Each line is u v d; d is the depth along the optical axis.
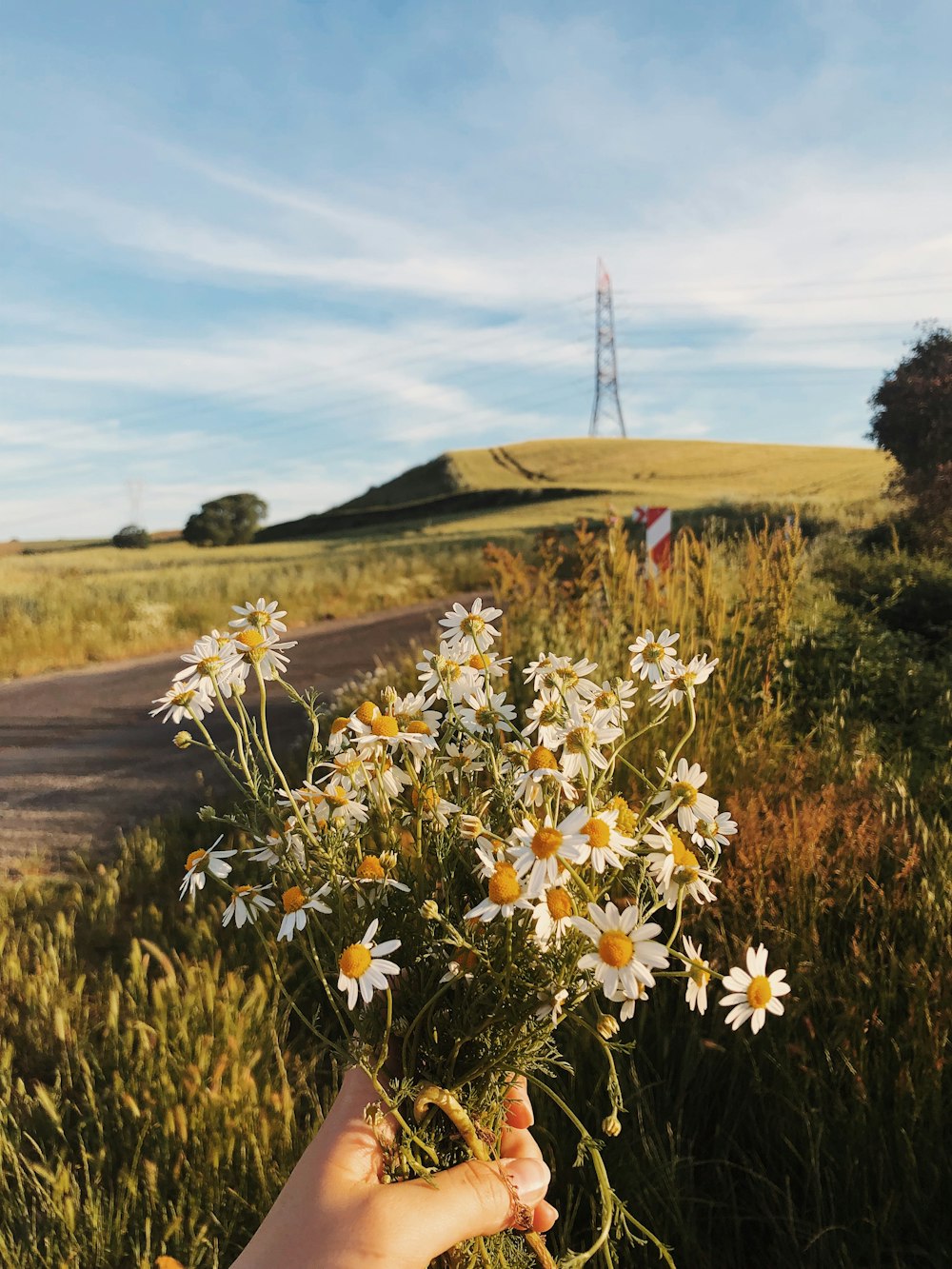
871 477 52.38
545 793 1.17
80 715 8.92
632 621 6.01
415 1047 1.13
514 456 92.19
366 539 53.28
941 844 3.13
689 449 84.62
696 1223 2.01
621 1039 2.43
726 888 2.75
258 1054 2.50
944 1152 1.99
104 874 4.23
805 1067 2.19
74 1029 2.83
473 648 1.45
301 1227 0.95
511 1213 1.08
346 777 1.26
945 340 17.61
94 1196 2.07
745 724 4.93
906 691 5.92
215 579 22.34
